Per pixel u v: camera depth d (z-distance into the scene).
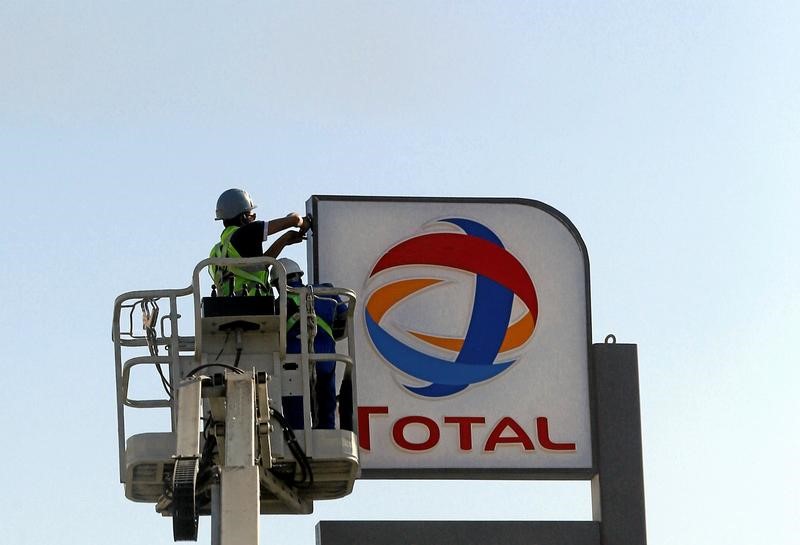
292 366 18.02
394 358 20.95
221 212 19.06
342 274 21.06
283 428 17.25
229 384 14.65
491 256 21.38
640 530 20.64
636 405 21.09
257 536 13.76
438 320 21.14
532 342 21.20
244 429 14.32
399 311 21.09
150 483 17.84
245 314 17.77
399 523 20.20
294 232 19.94
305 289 18.00
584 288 21.39
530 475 20.78
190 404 14.52
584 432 20.97
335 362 18.73
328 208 21.22
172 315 17.78
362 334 20.97
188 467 14.05
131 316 17.84
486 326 21.19
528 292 21.33
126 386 17.78
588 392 21.11
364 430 20.69
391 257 21.20
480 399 20.95
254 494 13.91
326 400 18.52
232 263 17.59
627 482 20.81
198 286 17.52
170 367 17.78
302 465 17.41
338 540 20.08
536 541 20.44
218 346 17.95
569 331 21.28
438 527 20.27
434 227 21.38
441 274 21.27
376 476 20.55
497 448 20.81
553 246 21.52
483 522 20.38
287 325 18.41
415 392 20.88
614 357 21.22
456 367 21.02
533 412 20.98
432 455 20.69
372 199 21.31
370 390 20.81
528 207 21.56
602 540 20.61
